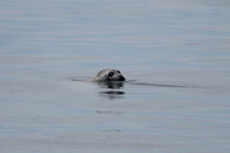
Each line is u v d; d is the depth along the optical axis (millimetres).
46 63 93188
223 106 58875
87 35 131875
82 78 78125
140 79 76188
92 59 98250
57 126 50531
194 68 86875
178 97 63469
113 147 44156
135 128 49844
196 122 52094
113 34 133375
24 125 50844
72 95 64625
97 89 68000
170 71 83875
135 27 146750
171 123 51719
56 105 59312
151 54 103250
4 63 92812
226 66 88812
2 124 51219
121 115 54812
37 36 129250
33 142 45406
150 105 59312
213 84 72562
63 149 43531
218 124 51312
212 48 109812
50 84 72438
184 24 152750
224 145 44438
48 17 170250
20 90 68188
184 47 111625
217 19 166500
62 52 106625
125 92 66125
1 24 151625
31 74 81688
